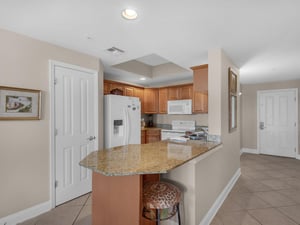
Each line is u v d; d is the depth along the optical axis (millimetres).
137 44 2230
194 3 1400
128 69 3711
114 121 3207
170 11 1512
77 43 2203
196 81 2744
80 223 1914
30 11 1516
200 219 1749
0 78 1801
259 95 5160
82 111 2557
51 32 1908
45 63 2143
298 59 2807
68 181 2375
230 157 2805
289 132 4738
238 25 1751
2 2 1385
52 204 2186
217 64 2324
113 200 1393
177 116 4867
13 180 1887
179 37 2018
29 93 1992
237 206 2281
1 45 1810
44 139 2131
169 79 4547
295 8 1466
